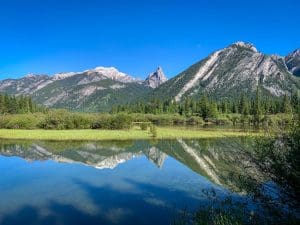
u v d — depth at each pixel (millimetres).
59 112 96812
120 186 29578
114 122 93188
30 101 170000
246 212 14984
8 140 68688
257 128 13922
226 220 13648
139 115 154250
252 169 13688
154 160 44188
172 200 24688
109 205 23953
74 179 32688
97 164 41531
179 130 94875
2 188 29078
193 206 22828
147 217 21156
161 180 31500
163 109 189125
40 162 43125
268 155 11898
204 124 142000
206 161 43000
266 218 12930
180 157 46844
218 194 24109
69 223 20469
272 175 12195
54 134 77625
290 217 11836
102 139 71438
